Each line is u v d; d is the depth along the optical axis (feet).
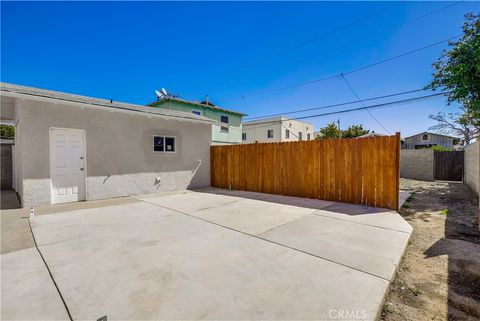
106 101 26.02
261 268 8.49
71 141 21.34
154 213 17.11
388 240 11.35
